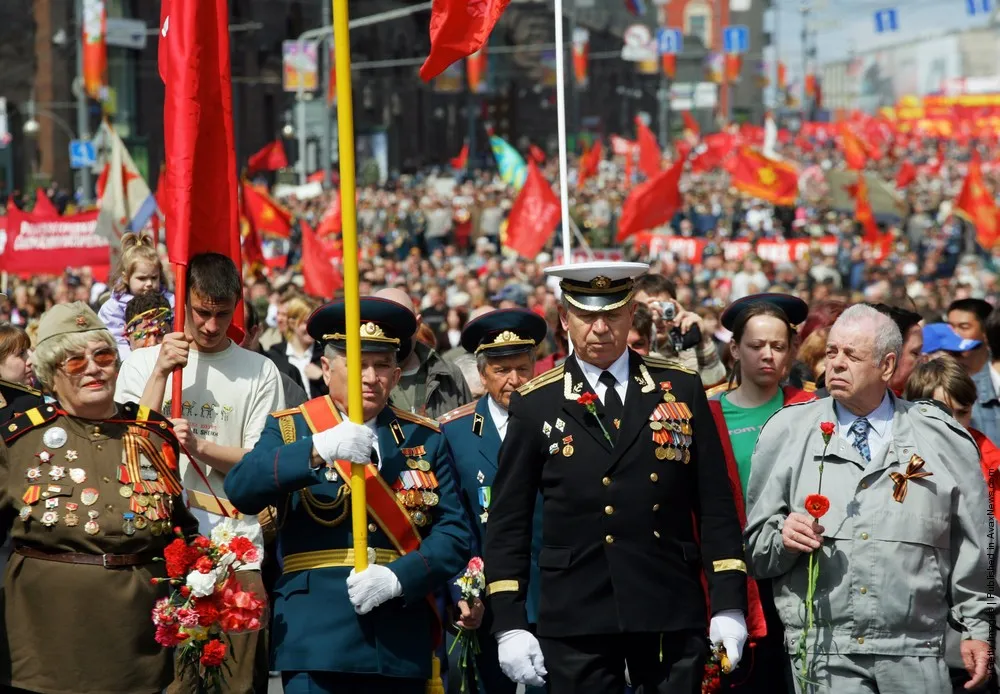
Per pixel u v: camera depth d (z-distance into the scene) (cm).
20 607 1727
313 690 1738
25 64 13888
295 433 1791
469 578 1795
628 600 1658
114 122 13938
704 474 1717
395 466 1791
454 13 2142
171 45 2119
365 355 1775
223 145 2153
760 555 1819
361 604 1691
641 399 1712
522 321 2114
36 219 5609
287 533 1786
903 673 1734
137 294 2497
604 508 1678
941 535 1759
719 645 1667
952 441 1786
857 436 1812
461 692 1914
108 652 1716
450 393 2730
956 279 8181
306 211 11919
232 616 1702
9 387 1975
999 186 18462
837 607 1759
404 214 12681
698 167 14262
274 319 4969
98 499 1733
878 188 12288
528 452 1717
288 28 17562
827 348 1822
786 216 12625
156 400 1897
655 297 2889
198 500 2005
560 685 1680
